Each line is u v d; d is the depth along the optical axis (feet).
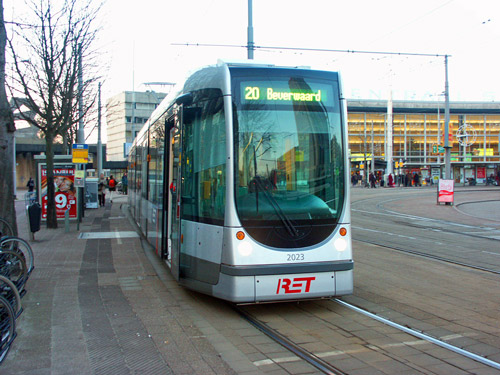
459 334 18.07
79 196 56.03
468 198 103.86
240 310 20.89
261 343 16.84
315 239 19.75
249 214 19.11
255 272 18.72
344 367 14.71
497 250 38.96
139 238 43.21
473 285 26.27
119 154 262.26
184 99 22.86
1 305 13.58
